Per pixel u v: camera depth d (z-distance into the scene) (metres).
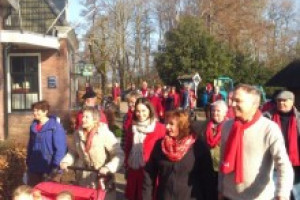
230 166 3.98
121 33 50.09
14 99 18.44
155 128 5.64
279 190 3.79
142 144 5.59
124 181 9.24
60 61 18.86
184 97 22.20
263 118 4.03
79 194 4.98
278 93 6.05
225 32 48.56
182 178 4.31
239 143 3.99
